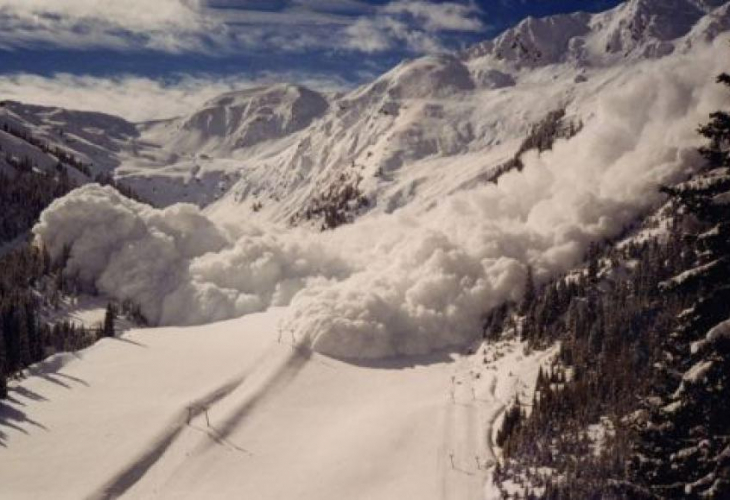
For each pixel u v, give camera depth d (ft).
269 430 525.75
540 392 500.74
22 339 625.41
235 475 474.49
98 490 455.63
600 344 537.24
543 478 424.46
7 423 529.04
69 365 615.57
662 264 586.45
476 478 451.12
